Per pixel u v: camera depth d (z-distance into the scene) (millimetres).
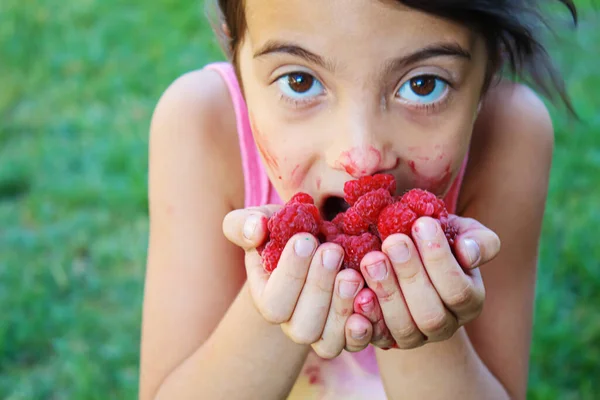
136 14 1525
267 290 446
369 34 458
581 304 895
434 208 446
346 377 617
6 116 1242
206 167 607
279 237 451
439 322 443
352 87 469
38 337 856
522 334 627
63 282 925
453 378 541
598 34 1401
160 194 614
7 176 1092
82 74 1348
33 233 1001
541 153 625
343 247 451
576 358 829
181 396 548
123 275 945
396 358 539
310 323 446
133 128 1197
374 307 445
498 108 617
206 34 1432
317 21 460
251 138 604
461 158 503
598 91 1251
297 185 498
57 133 1200
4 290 908
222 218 610
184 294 599
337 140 475
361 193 458
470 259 449
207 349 554
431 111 482
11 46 1429
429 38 463
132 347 852
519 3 505
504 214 619
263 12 478
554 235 972
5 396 800
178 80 636
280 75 485
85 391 799
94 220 1024
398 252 432
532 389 792
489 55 505
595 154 1116
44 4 1587
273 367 533
